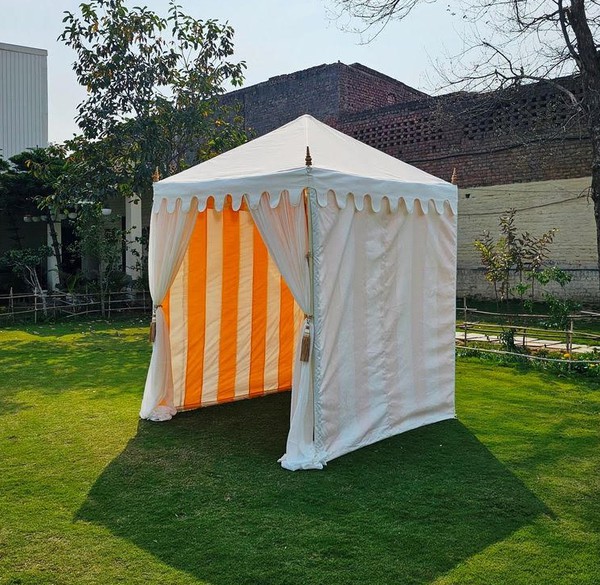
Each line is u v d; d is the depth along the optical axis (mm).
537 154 14328
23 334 11344
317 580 3062
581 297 13641
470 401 6547
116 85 13062
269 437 5383
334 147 5465
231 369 6672
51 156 14812
